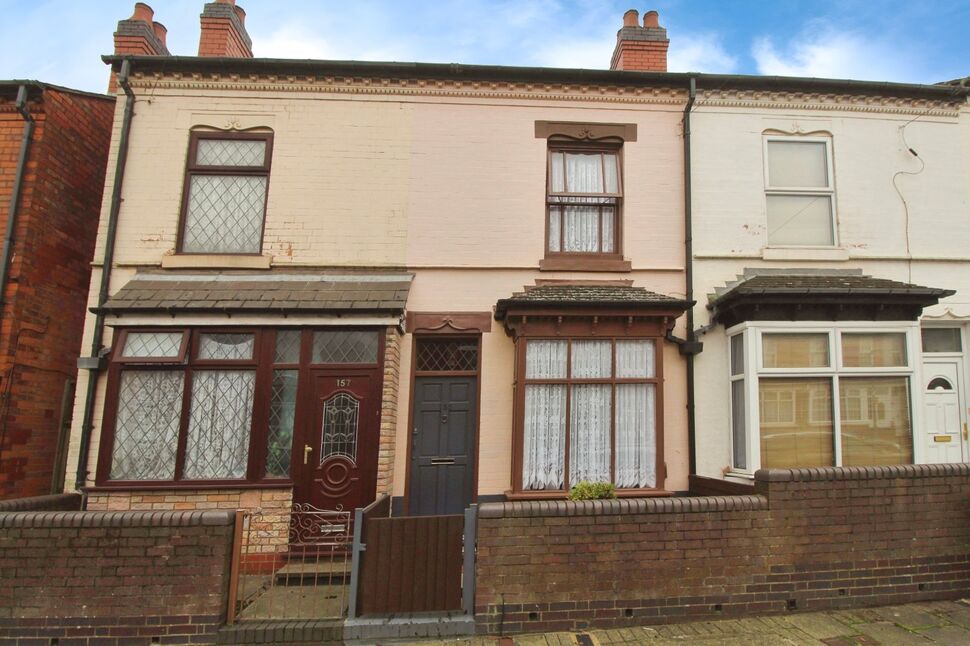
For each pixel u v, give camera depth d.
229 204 7.71
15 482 6.89
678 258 7.80
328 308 6.53
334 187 7.71
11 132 7.30
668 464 7.23
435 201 7.76
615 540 4.67
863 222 8.07
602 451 6.91
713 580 4.73
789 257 7.85
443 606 4.62
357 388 6.64
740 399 7.19
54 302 7.57
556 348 7.06
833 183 8.12
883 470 5.11
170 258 7.34
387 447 6.59
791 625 4.58
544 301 6.78
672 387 7.39
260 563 5.87
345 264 7.54
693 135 8.09
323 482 6.44
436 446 7.23
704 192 7.97
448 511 7.09
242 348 6.73
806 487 4.98
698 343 7.34
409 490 7.04
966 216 8.19
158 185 7.59
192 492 6.29
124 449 6.44
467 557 4.66
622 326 7.05
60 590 4.38
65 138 7.72
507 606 4.51
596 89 8.06
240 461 6.53
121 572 4.41
